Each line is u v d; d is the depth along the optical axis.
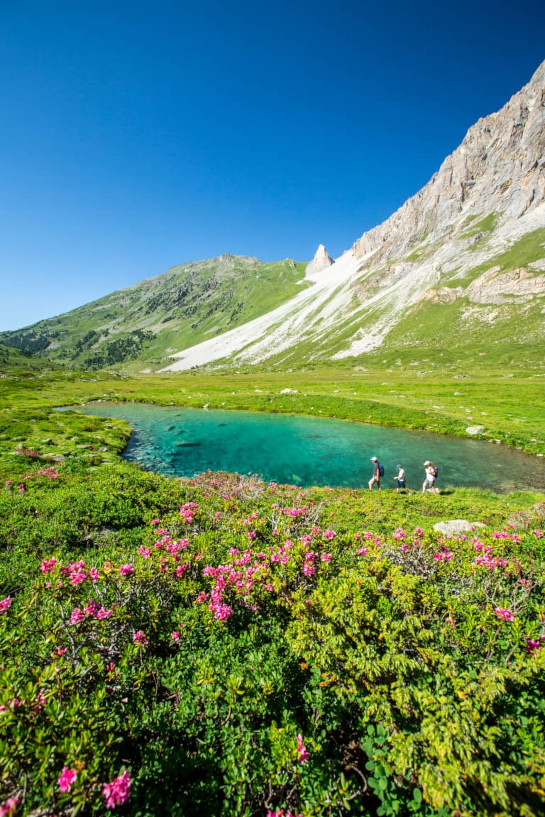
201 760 4.33
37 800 3.62
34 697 4.26
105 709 4.53
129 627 6.41
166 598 7.51
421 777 3.83
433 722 4.23
